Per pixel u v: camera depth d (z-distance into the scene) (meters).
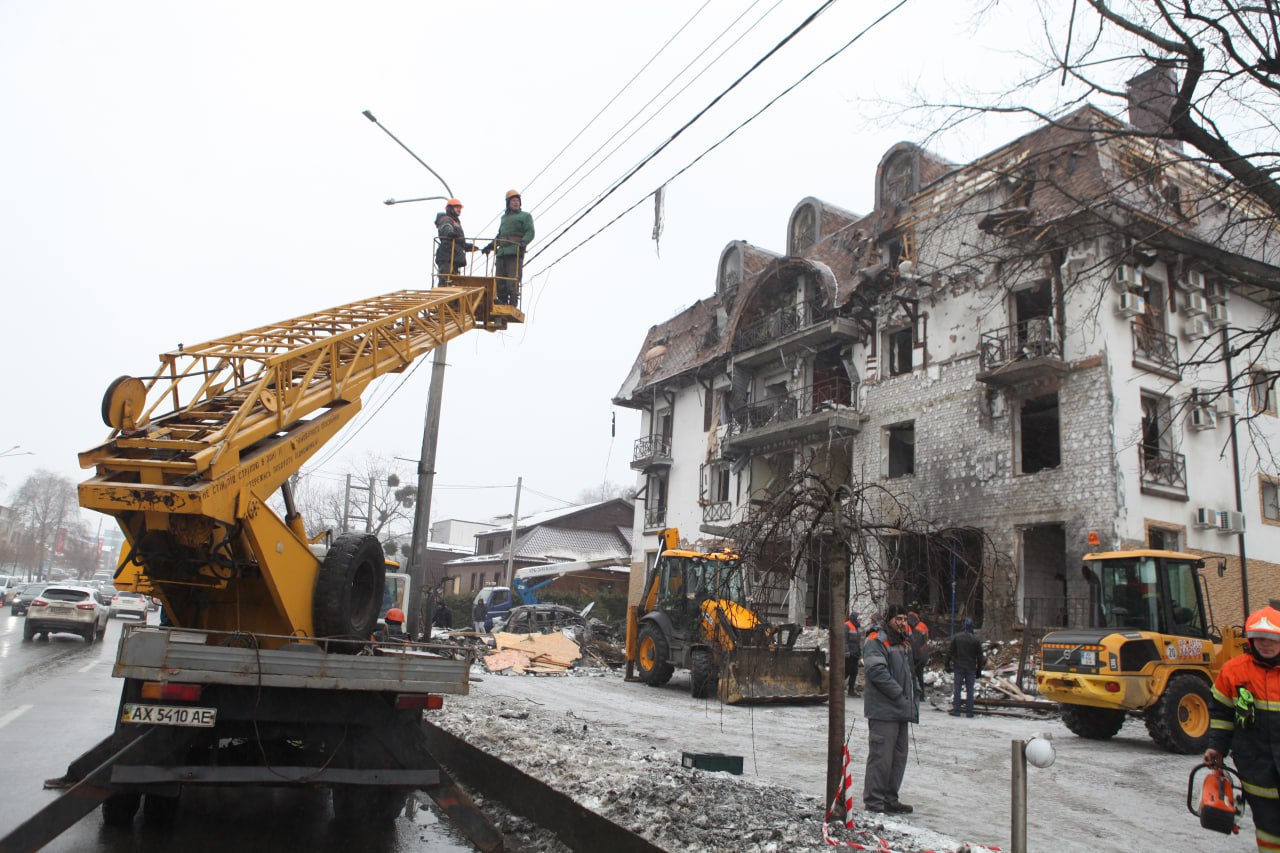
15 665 16.78
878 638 6.88
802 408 26.70
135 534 5.90
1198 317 20.11
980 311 21.34
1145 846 6.22
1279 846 4.45
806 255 28.64
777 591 6.48
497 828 6.19
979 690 16.20
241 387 7.04
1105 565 12.26
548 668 19.98
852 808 6.65
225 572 6.09
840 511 6.15
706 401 32.75
